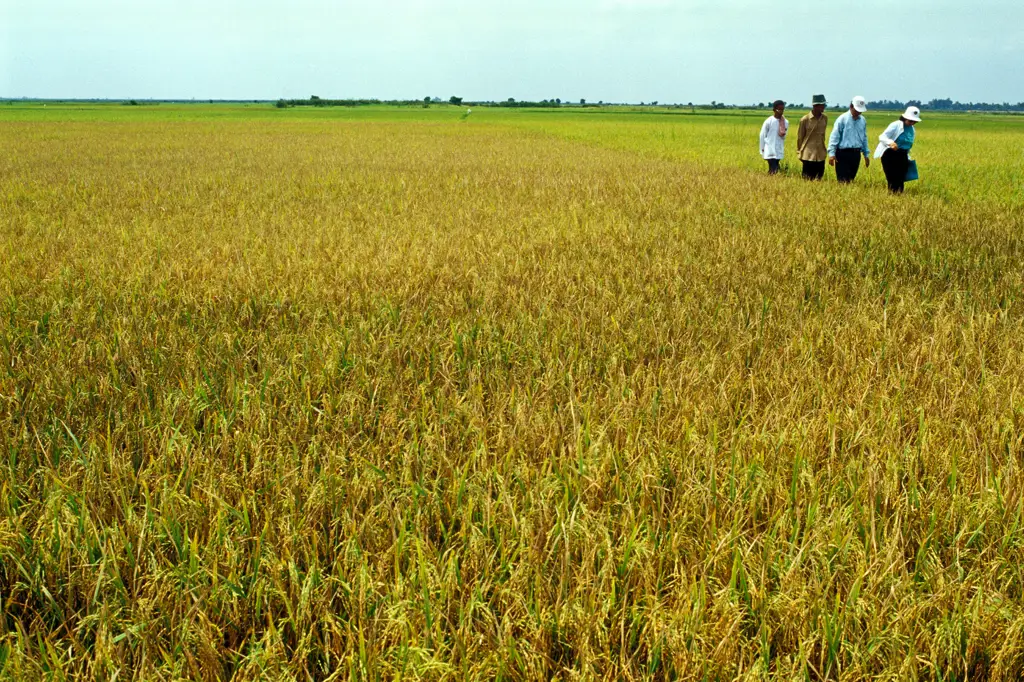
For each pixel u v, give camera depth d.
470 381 4.29
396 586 2.41
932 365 4.44
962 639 2.29
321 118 76.12
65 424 3.57
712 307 5.83
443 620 2.41
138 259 7.23
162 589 2.48
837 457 3.33
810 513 2.78
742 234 8.73
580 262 7.27
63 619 2.49
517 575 2.49
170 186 14.69
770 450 3.32
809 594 2.38
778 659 2.21
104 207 11.71
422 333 5.14
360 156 23.50
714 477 2.99
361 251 7.62
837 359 4.64
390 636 2.29
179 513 2.92
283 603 2.53
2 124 52.81
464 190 14.05
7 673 2.19
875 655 2.26
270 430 3.55
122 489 2.98
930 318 5.59
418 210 11.27
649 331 5.18
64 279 6.47
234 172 17.73
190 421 3.73
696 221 9.87
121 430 3.60
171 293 6.13
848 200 12.26
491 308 5.73
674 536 2.65
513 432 3.51
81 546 2.72
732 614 2.31
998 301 6.01
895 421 3.58
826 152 16.75
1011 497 2.94
